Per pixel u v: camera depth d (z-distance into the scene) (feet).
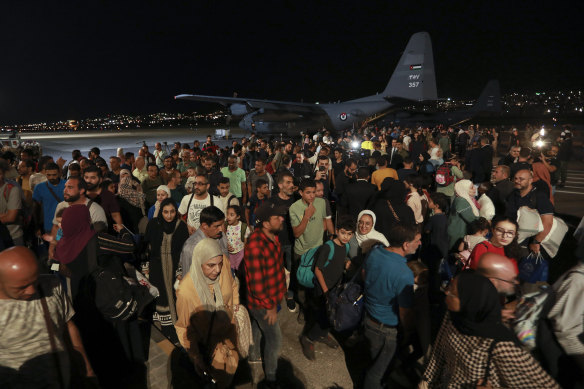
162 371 10.26
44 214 15.53
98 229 11.30
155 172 20.33
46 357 5.89
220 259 7.57
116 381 9.53
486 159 27.48
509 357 5.50
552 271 16.62
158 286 11.55
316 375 10.41
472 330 5.67
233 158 22.04
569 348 6.63
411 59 95.20
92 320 8.50
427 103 95.30
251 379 10.03
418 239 9.14
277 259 9.19
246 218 17.61
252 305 9.07
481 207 14.79
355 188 16.99
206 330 7.81
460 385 6.04
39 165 18.15
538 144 31.24
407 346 9.62
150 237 11.41
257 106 83.51
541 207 12.07
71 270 8.34
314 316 11.95
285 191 14.24
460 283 5.77
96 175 13.60
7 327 5.47
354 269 12.04
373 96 99.86
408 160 20.72
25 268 5.13
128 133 171.12
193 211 13.60
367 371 8.71
